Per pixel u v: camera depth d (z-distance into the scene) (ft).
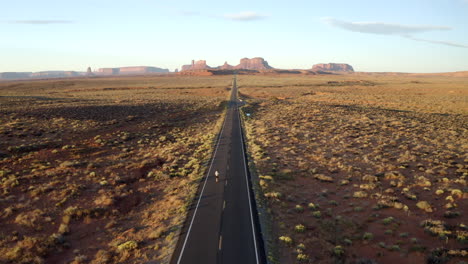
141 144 161.99
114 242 65.51
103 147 150.20
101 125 201.87
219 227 68.74
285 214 76.07
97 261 57.77
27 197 86.38
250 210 77.61
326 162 121.08
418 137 160.66
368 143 149.59
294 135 174.09
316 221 71.87
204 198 86.28
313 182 99.91
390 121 209.56
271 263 54.24
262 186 94.84
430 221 66.03
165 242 64.03
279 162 123.24
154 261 56.95
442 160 116.47
